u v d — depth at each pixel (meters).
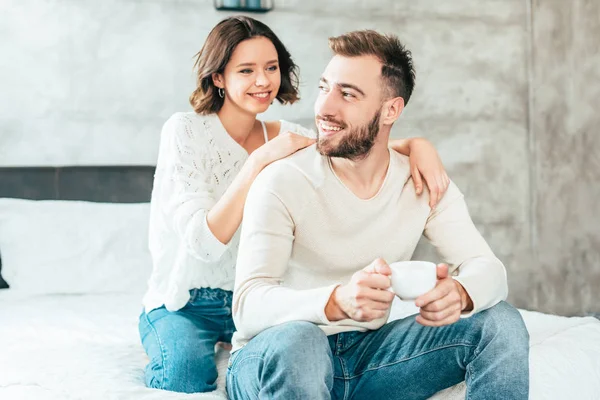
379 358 1.59
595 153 4.21
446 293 1.44
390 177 1.73
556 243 4.18
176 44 3.52
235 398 1.60
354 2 3.79
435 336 1.54
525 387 1.48
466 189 4.03
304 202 1.65
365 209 1.69
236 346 1.64
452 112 3.98
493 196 4.07
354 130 1.64
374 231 1.71
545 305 4.17
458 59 3.98
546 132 4.13
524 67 4.09
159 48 3.50
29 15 3.34
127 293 3.01
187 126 2.13
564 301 4.20
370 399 1.62
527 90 4.11
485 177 4.05
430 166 1.78
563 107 4.15
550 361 1.84
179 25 3.52
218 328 2.10
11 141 3.33
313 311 1.43
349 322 1.60
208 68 2.13
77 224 3.05
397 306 2.44
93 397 1.68
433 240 1.81
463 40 3.99
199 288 2.07
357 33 1.68
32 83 3.35
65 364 1.95
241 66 2.12
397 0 3.87
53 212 3.07
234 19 2.16
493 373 1.48
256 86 2.14
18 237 3.00
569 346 1.92
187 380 1.82
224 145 2.18
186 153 2.08
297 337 1.39
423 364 1.55
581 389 1.83
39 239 3.00
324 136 1.66
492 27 4.03
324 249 1.68
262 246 1.59
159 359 1.87
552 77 4.12
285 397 1.38
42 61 3.36
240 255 1.61
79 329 2.39
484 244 1.76
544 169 4.14
